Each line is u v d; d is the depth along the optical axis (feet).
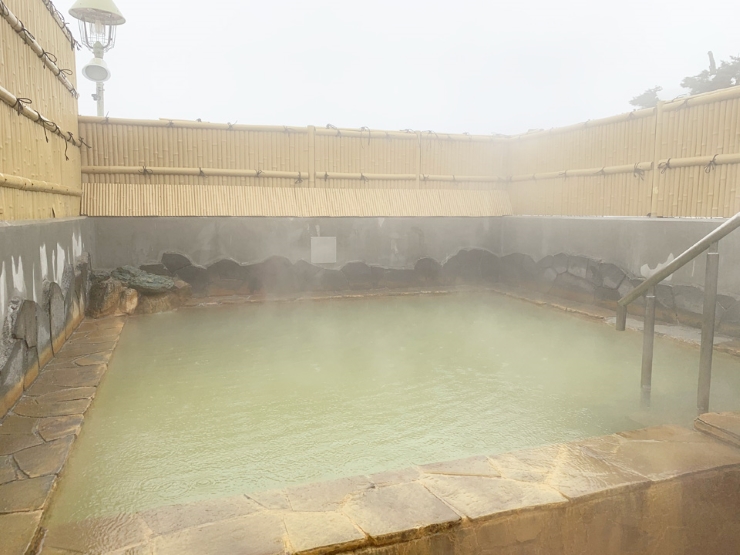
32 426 7.89
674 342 13.80
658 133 17.24
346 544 4.67
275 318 17.15
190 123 20.49
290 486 5.90
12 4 10.73
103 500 6.06
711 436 7.02
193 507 5.35
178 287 19.15
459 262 24.09
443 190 24.16
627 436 7.10
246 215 21.03
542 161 22.74
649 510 5.84
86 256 17.06
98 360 11.50
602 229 18.49
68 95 16.75
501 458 6.40
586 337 14.53
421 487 5.68
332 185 22.65
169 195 20.42
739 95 14.73
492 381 10.64
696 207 16.12
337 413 8.93
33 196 11.98
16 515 5.43
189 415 8.81
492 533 5.14
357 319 17.03
